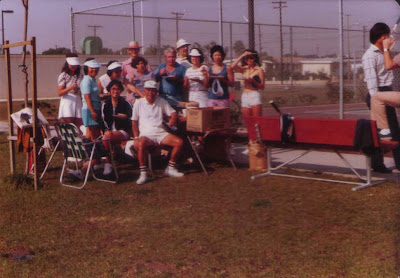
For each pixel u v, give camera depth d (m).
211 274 3.43
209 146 6.57
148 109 6.18
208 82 6.68
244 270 3.45
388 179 5.52
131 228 4.45
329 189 5.09
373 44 5.62
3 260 3.89
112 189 5.88
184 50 7.45
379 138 5.18
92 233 4.40
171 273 3.49
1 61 31.59
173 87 7.00
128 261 3.75
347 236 3.84
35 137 6.12
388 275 3.19
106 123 6.70
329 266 3.40
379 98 5.60
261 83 6.20
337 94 13.88
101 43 12.08
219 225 4.24
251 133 5.93
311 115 12.29
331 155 6.98
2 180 6.37
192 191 5.22
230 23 9.14
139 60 7.50
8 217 4.97
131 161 7.34
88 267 3.68
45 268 3.71
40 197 5.69
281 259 3.56
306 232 3.96
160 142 6.18
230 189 5.04
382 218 4.15
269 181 5.36
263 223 4.15
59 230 4.54
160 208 4.89
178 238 4.11
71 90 7.30
